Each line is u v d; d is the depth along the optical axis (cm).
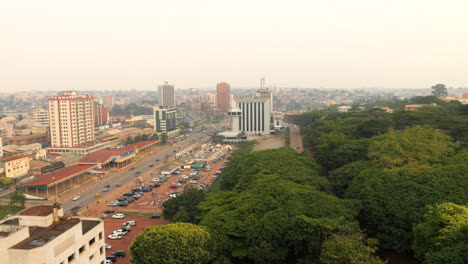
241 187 14150
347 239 8162
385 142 15950
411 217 9594
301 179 13700
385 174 12419
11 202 15062
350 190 12231
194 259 8631
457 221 8169
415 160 13800
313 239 9019
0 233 6925
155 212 15600
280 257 9119
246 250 9619
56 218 7912
